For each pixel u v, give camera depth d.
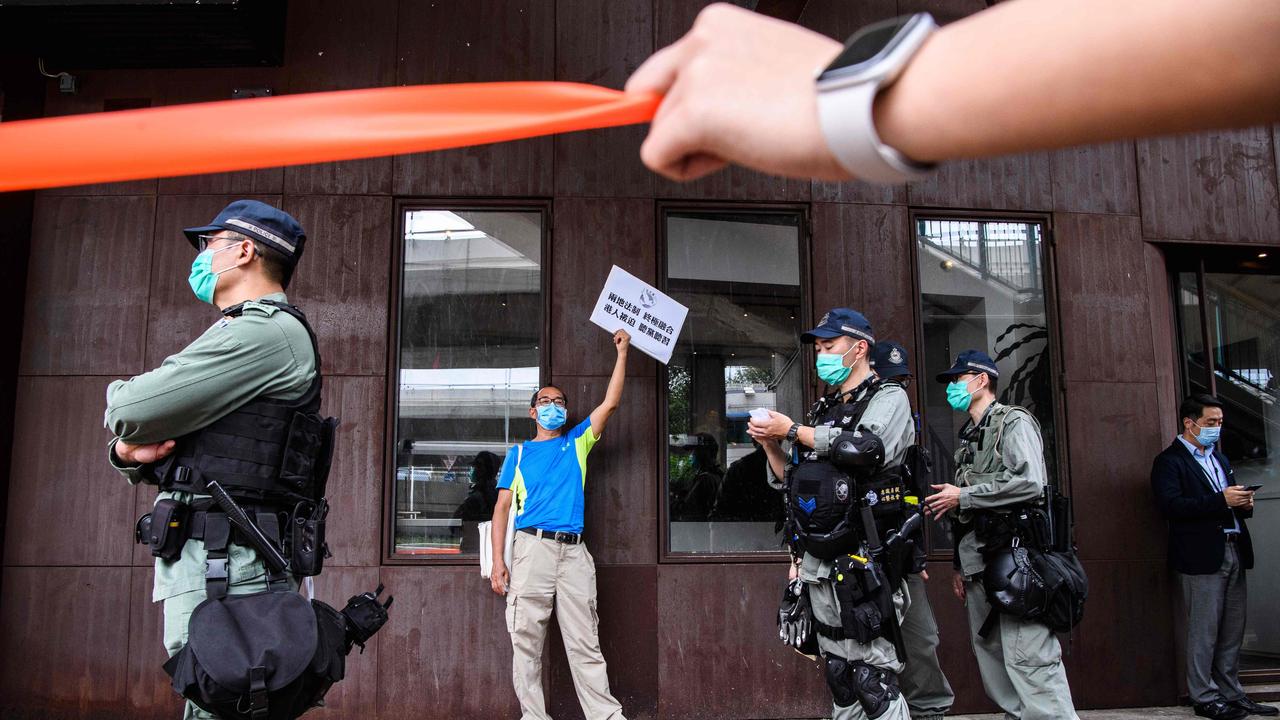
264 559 2.06
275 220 2.37
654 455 5.02
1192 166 5.69
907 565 3.46
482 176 5.21
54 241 5.00
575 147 5.25
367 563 4.85
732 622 4.92
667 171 0.56
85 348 4.93
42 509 4.79
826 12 5.44
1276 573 5.87
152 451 2.01
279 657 1.83
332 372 4.98
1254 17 0.36
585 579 4.59
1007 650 3.83
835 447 3.28
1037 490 3.80
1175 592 5.24
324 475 2.32
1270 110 0.38
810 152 0.48
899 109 0.46
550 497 4.61
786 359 5.30
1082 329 5.46
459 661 4.80
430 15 5.28
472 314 5.18
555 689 4.78
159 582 2.00
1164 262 5.69
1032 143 0.43
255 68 5.20
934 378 5.39
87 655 4.69
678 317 4.89
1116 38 0.40
